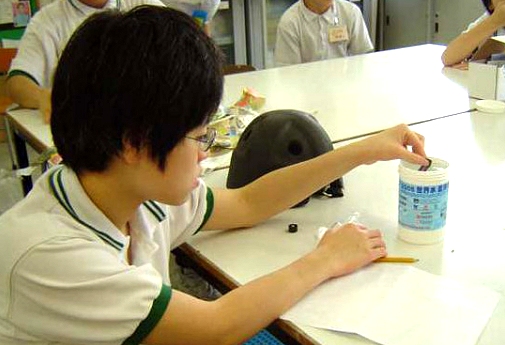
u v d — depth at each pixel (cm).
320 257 88
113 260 75
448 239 99
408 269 90
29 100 210
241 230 108
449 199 114
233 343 78
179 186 74
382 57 272
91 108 68
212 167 141
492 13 235
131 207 80
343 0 337
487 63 191
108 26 68
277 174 109
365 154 106
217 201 105
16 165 212
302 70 257
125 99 66
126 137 68
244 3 427
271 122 118
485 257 93
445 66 240
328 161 107
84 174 76
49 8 244
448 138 152
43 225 72
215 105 71
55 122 72
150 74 65
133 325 73
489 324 76
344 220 108
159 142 69
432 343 72
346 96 204
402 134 107
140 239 86
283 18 326
